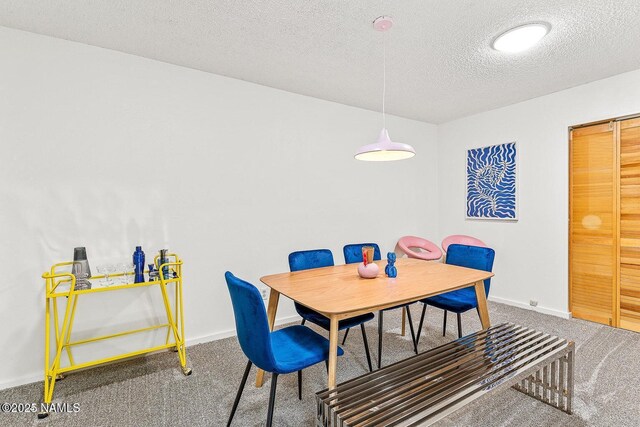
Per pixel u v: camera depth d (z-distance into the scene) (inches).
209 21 80.1
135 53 97.6
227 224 115.7
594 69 108.7
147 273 95.8
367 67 106.6
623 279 115.8
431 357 68.5
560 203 130.5
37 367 86.3
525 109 141.1
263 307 55.9
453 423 68.1
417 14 76.6
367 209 155.0
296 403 75.5
